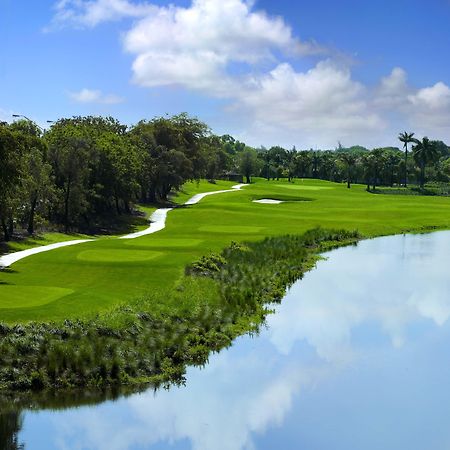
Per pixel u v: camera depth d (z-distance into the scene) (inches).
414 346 1438.2
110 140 4094.5
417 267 2439.7
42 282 1678.2
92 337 1204.5
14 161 2066.9
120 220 3735.2
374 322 1628.9
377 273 2305.6
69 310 1350.9
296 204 5073.8
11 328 1182.9
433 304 1834.4
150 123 5654.5
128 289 1635.1
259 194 5787.4
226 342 1412.4
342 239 3203.7
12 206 2554.1
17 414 1020.5
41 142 3206.2
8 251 2311.8
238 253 2383.1
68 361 1122.7
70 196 3316.9
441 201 5935.0
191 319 1440.7
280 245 2677.2
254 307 1683.1
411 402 1120.8
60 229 3152.1
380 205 5103.3
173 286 1716.3
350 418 1052.5
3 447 917.8
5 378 1079.0
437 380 1229.7
